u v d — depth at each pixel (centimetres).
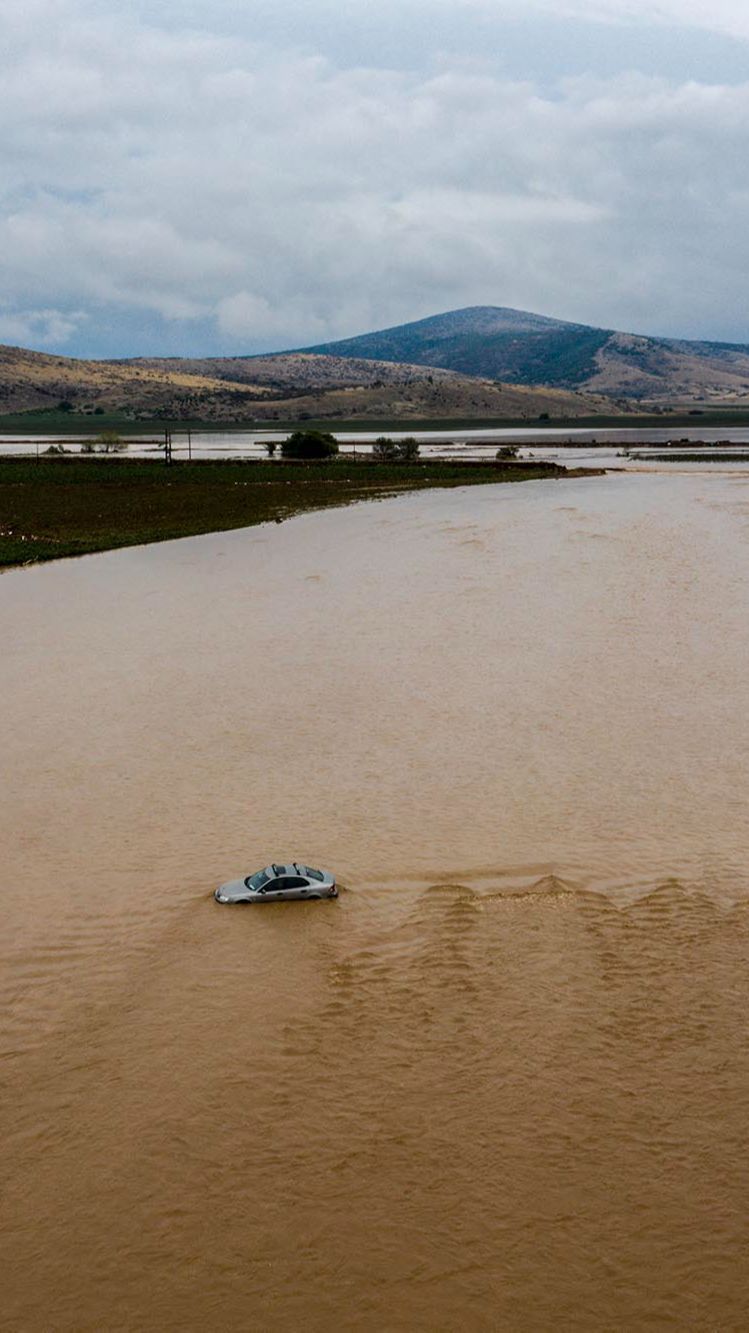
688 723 3494
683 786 2972
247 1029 1914
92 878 2447
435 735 3416
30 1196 1541
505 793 2938
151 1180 1573
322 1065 1822
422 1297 1388
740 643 4509
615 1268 1432
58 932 2216
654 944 2188
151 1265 1433
